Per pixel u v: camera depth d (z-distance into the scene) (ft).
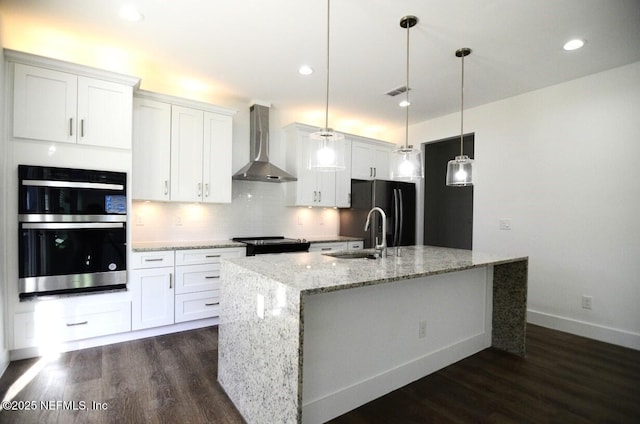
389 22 7.59
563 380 7.54
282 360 4.97
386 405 6.54
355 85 11.34
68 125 8.48
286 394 4.84
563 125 10.84
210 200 11.60
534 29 7.77
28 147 8.04
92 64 9.66
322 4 6.95
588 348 9.37
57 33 8.30
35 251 8.11
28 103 8.02
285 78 10.86
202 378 7.49
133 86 9.44
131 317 9.46
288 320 4.84
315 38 8.36
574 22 7.47
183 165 11.07
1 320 7.54
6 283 7.82
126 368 7.88
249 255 11.53
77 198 8.60
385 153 16.87
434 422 6.01
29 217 8.01
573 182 10.59
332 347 6.11
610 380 7.55
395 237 15.03
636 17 7.23
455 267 6.65
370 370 6.70
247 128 13.42
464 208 18.62
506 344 9.16
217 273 10.95
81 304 8.74
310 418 5.82
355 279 5.33
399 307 7.19
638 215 9.33
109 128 9.02
